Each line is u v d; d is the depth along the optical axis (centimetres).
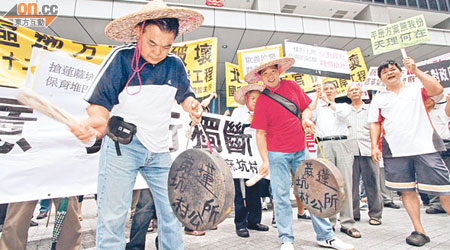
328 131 332
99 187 147
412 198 268
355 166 365
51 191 246
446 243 255
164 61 165
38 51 271
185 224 137
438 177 247
